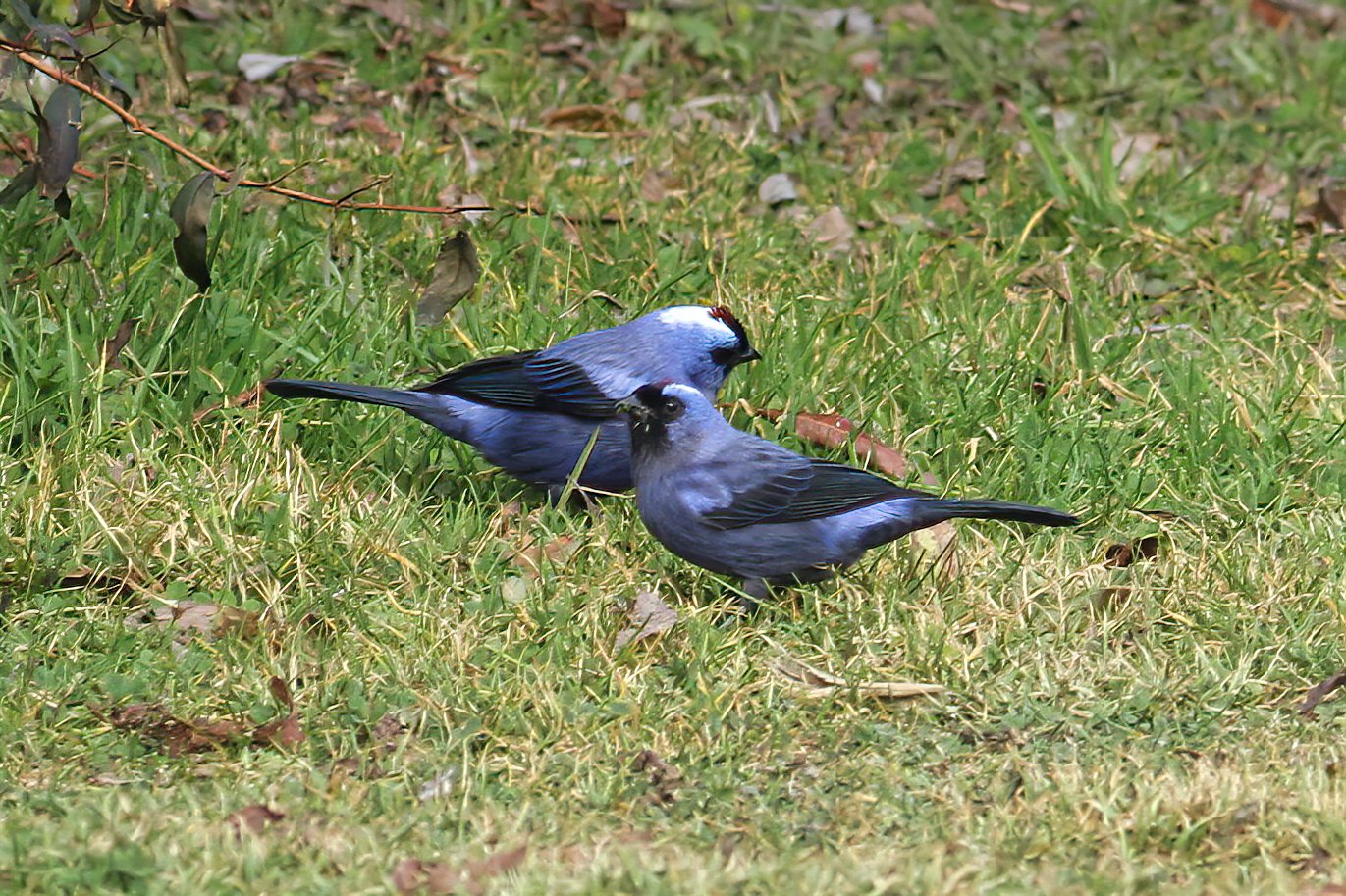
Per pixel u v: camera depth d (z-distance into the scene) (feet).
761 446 33.83
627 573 34.58
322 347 41.45
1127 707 30.71
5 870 23.84
